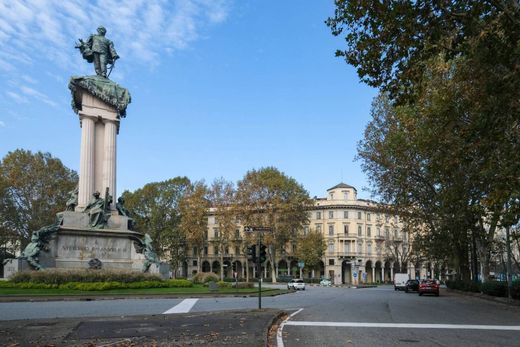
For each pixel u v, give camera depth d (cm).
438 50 1770
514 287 3003
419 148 2903
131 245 4047
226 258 11656
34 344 1100
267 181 8188
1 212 6844
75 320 1584
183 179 9369
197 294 3334
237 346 1071
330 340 1256
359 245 11312
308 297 3625
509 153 2181
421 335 1366
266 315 1778
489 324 1658
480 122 2152
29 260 3572
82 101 4169
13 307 2317
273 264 8606
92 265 3766
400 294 4428
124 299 2980
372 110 4338
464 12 1755
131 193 9269
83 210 3972
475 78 2105
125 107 4291
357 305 2627
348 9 1750
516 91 1944
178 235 9094
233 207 8288
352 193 11575
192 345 1087
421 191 4141
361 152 4378
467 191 2925
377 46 1752
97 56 4444
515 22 1694
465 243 4797
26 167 7100
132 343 1112
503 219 2427
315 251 9669
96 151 4178
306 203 8500
